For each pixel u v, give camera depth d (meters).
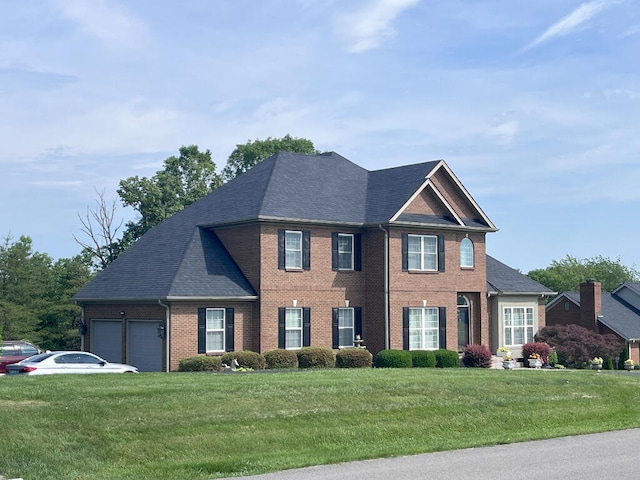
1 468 15.56
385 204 42.81
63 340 58.66
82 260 66.75
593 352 50.44
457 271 44.72
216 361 36.22
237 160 74.88
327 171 44.94
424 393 23.81
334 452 18.00
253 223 39.34
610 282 98.62
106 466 16.36
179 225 43.00
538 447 18.88
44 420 18.00
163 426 18.50
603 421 23.50
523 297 49.25
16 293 60.12
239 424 19.20
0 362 38.19
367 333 42.59
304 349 39.25
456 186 45.47
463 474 15.55
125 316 39.38
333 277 41.56
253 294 39.00
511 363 44.19
